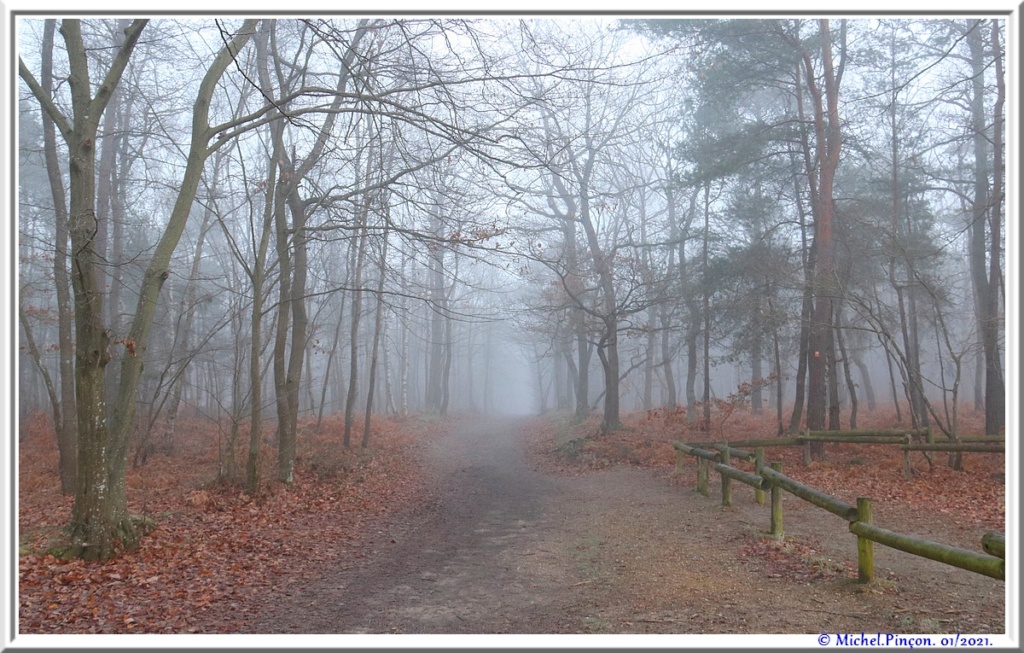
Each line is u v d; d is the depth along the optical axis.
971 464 15.46
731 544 8.69
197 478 14.66
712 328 23.91
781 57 18.44
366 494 14.30
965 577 6.81
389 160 17.97
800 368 19.70
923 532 9.45
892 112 19.20
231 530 10.30
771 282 20.59
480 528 10.91
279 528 10.73
